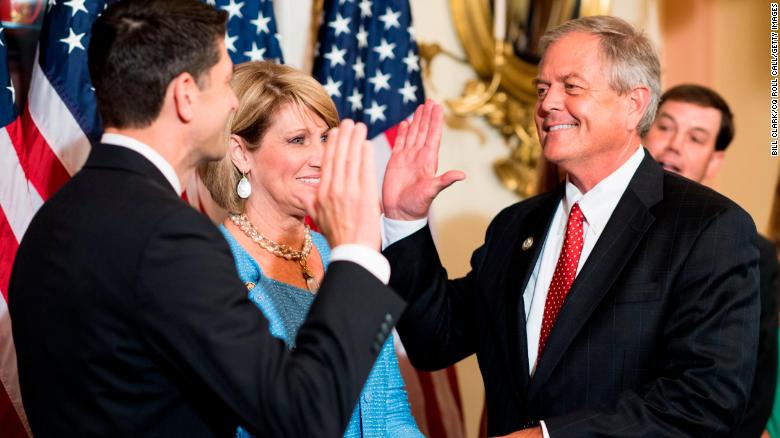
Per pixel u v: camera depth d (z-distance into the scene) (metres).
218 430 1.52
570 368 2.01
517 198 4.29
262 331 1.40
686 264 1.97
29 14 3.26
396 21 3.49
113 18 1.49
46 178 2.74
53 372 1.45
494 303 2.23
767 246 2.67
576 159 2.09
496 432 2.18
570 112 2.08
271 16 3.25
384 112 3.41
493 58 4.14
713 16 4.93
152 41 1.47
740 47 5.00
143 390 1.42
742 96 5.02
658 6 4.82
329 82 3.32
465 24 4.11
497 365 2.19
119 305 1.38
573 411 1.98
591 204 2.13
